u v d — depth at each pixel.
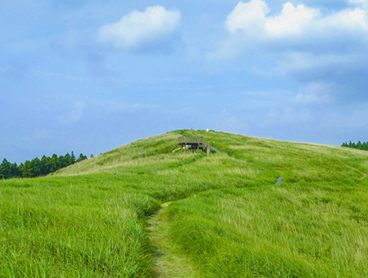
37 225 6.65
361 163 40.91
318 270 5.14
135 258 5.47
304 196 18.30
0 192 11.09
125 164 32.34
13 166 108.06
